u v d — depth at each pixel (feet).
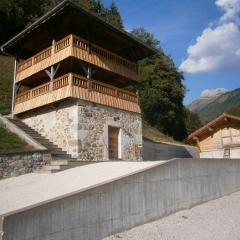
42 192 31.71
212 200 37.78
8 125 54.70
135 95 65.36
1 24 115.85
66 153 52.13
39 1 131.23
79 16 54.34
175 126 147.43
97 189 23.39
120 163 44.37
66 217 20.89
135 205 26.55
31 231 18.85
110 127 58.34
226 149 70.69
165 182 30.42
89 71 55.83
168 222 27.78
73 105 52.85
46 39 63.16
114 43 64.90
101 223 23.30
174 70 149.07
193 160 35.47
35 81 66.39
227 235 25.04
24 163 44.52
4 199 31.12
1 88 83.66
